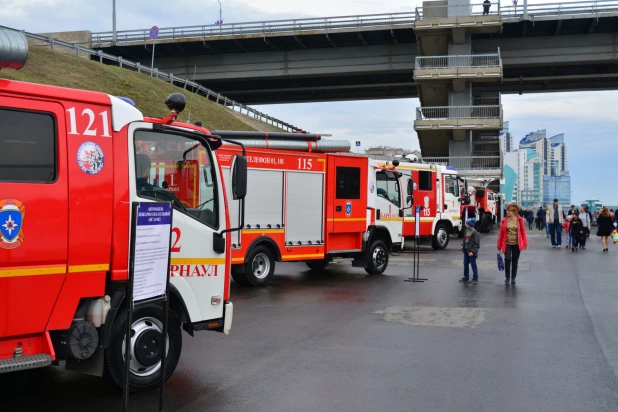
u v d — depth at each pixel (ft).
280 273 55.42
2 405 19.45
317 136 48.39
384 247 54.95
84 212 18.48
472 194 123.65
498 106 156.66
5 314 16.89
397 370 23.73
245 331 30.68
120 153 19.52
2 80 17.13
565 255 75.05
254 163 45.39
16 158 17.24
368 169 53.42
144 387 20.59
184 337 29.22
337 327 31.65
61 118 18.17
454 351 26.73
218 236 22.98
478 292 43.86
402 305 38.29
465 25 153.69
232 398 20.31
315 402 19.94
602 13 161.68
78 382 22.18
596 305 38.45
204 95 192.75
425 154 177.47
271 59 201.57
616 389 21.47
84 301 18.86
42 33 201.77
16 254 17.02
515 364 24.64
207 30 191.83
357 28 180.96
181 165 21.86
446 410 19.25
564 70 190.60
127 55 209.05
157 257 17.26
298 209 48.49
